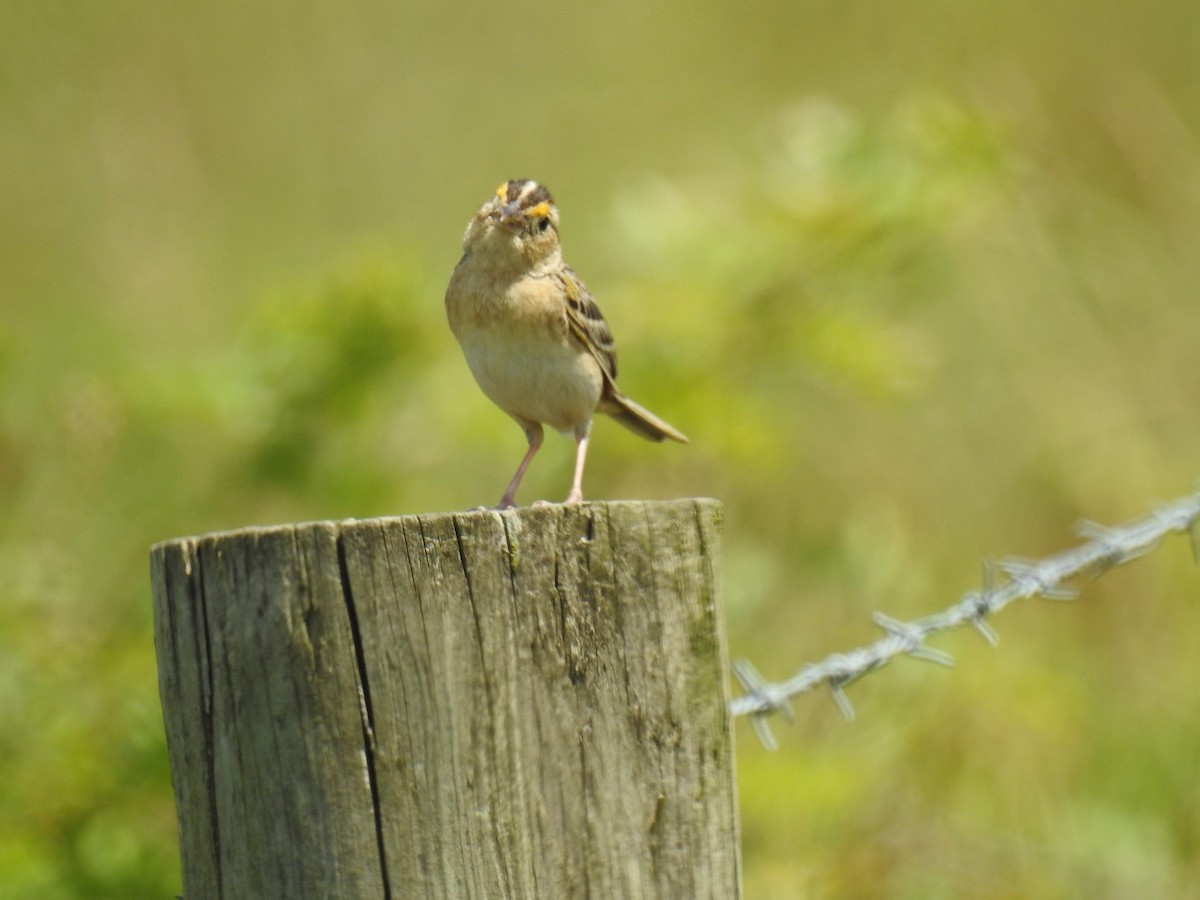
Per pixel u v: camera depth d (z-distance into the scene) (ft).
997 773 38.27
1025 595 26.25
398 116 59.16
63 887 32.76
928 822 37.17
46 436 39.55
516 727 16.81
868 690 39.68
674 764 17.46
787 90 60.75
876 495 46.57
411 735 16.58
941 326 49.62
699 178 50.96
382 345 42.22
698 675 17.60
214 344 48.96
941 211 44.39
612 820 17.17
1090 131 50.60
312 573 16.53
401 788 16.60
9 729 33.86
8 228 52.16
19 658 34.60
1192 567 43.86
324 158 57.93
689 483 45.01
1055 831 37.37
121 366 42.60
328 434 42.86
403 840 16.60
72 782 33.73
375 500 42.78
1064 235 48.85
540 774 16.92
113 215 52.54
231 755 16.99
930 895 35.60
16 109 53.62
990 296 49.11
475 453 44.01
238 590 16.80
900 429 48.14
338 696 16.53
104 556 39.19
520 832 16.84
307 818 16.69
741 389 44.75
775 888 35.09
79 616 37.04
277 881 16.85
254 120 57.36
